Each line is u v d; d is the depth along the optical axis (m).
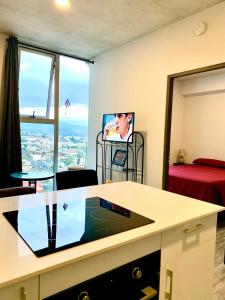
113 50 3.99
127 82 3.72
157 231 1.14
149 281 1.15
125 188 1.99
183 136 5.93
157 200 1.65
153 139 3.31
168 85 3.07
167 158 3.16
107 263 0.99
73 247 0.94
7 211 1.36
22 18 3.00
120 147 3.91
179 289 1.33
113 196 1.73
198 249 1.42
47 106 4.32
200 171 4.39
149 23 3.03
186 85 5.63
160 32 3.17
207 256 1.49
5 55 3.56
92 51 4.14
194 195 3.53
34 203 1.52
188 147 5.88
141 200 1.64
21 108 3.97
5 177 3.57
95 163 4.44
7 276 0.75
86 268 0.93
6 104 3.55
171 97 3.09
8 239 1.00
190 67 2.81
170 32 3.04
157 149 3.26
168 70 3.07
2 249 0.91
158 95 3.22
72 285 0.89
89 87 4.62
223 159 5.22
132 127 3.32
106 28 3.22
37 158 4.20
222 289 2.01
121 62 3.83
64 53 4.21
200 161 5.39
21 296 0.79
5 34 3.52
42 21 3.08
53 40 3.69
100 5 2.65
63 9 2.76
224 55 2.49
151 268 1.16
